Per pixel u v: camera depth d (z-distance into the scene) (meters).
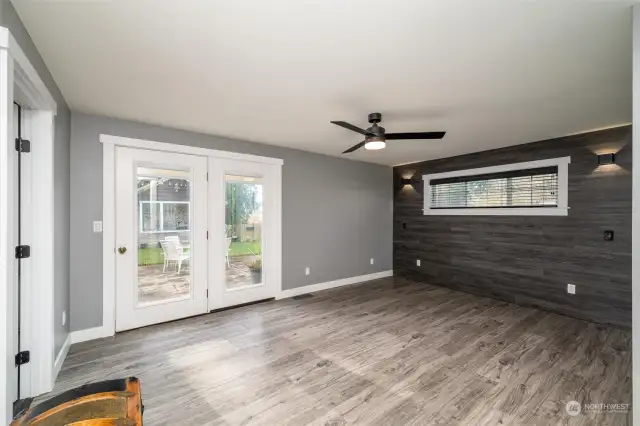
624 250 3.25
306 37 1.72
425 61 1.97
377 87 2.37
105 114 2.97
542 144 3.90
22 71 1.54
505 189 4.31
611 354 2.65
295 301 4.27
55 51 1.85
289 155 4.50
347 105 2.74
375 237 5.75
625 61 1.94
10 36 1.34
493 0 1.41
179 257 3.53
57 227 2.34
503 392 2.09
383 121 3.16
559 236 3.74
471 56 1.91
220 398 2.02
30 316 2.02
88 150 2.94
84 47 1.81
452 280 4.96
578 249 3.58
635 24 1.39
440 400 2.00
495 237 4.40
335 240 5.12
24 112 1.99
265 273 4.27
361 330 3.20
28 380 2.02
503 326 3.32
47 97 1.95
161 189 3.40
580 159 3.57
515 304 4.13
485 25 1.60
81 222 2.89
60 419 1.00
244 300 4.06
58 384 2.18
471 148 4.37
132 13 1.50
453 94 2.48
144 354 2.64
